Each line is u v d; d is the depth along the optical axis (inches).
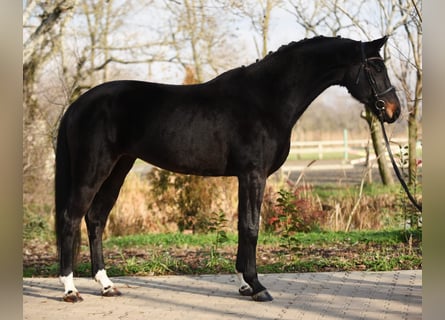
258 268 238.8
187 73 359.9
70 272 190.2
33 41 348.8
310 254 265.4
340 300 186.2
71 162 189.8
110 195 201.3
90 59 447.5
